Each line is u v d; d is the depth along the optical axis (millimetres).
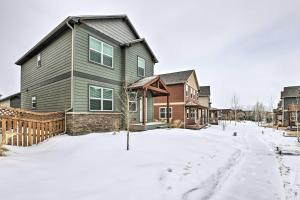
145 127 12828
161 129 14047
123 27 14750
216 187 4770
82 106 10828
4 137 6902
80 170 4734
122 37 14555
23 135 7777
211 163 6414
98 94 12016
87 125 10969
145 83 13195
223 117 60375
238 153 9055
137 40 15055
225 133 19312
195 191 4180
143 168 4988
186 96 25422
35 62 15133
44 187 3680
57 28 11117
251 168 6668
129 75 14375
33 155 6246
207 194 4250
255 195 4422
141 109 15570
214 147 9289
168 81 26141
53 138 9133
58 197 3283
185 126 23609
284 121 34750
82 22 11055
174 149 7547
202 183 4652
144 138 9398
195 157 6762
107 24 13195
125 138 9039
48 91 12805
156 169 4953
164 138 9922
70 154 6211
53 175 4355
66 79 10930
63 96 11078
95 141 7902
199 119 30094
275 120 41406
